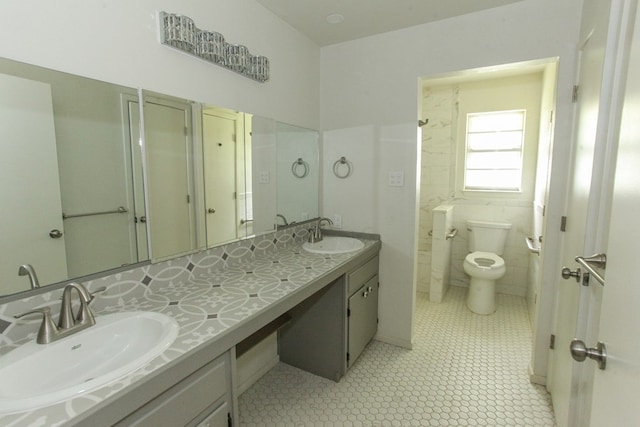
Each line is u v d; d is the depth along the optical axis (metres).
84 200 1.26
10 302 1.07
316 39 2.49
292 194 2.42
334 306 2.09
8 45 1.03
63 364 1.03
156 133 1.48
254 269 1.86
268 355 2.28
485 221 3.56
